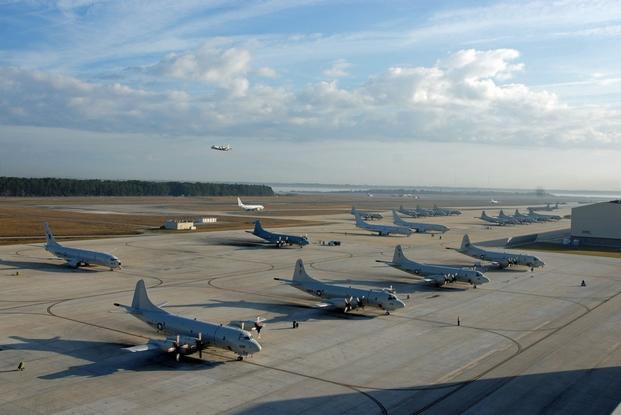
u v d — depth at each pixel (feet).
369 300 245.24
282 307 257.75
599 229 555.28
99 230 597.52
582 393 155.33
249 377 164.96
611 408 145.18
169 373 167.22
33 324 218.18
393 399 149.89
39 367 170.19
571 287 324.80
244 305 260.01
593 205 558.97
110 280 314.76
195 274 341.21
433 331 220.43
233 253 440.86
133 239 522.88
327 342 202.59
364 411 141.90
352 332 216.74
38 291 280.72
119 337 202.90
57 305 250.57
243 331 179.63
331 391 154.92
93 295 272.72
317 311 250.78
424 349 195.62
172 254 428.15
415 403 147.43
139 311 204.33
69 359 178.09
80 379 160.66
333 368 174.19
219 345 181.06
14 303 253.65
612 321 240.94
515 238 577.02
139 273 340.80
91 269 350.23
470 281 313.73
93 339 199.93
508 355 189.57
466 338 210.79
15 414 135.44
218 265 378.53
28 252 417.49
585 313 256.32
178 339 177.68
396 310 256.32
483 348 197.77
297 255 437.58
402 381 163.43
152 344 174.09
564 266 412.16
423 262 418.92
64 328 213.25
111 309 244.01
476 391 156.04
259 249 468.75
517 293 303.68
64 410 138.41
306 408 143.02
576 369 175.32
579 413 142.00
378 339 207.51
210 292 288.10
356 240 561.84
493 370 173.78
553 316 249.55
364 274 357.20
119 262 343.67
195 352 187.62
